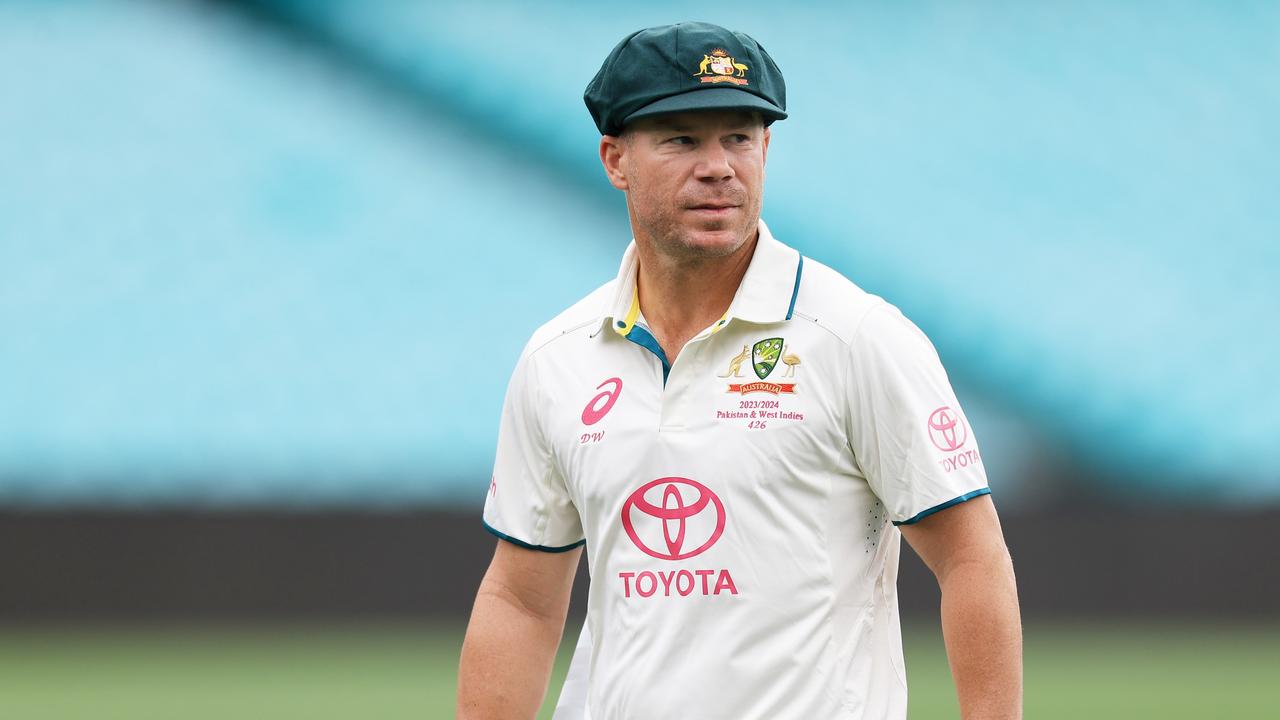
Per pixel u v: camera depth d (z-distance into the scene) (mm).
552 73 52781
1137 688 34219
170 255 51156
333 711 31062
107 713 31062
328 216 51625
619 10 53500
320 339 50688
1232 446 49625
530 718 10938
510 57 52844
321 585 48188
